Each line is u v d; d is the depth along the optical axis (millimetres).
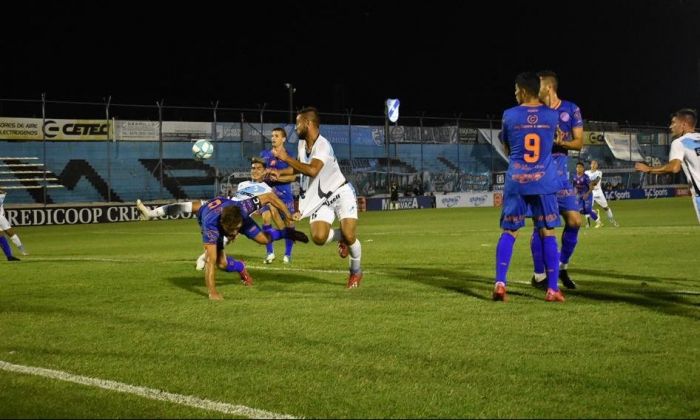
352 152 43281
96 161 38688
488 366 5059
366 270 10719
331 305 7488
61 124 34938
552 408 4184
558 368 4988
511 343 5703
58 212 32156
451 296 8008
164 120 38125
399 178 44969
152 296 8367
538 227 7738
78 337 6137
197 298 8156
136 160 39469
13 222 31047
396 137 43812
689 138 7645
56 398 4473
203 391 4574
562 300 7578
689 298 7750
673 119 7805
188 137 37531
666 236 16625
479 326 6344
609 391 4473
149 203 35031
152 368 5113
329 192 8570
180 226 28719
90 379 4859
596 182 22500
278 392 4531
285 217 9008
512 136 7680
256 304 7637
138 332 6301
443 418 4051
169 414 4156
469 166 48688
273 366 5121
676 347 5520
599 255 12570
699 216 7758
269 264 11945
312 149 8547
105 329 6449
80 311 7398
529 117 7578
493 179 47281
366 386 4633
